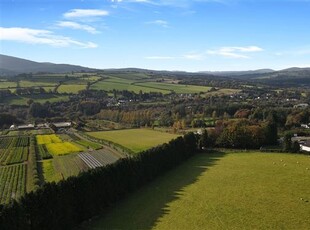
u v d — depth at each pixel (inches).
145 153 3624.5
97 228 2349.9
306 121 7057.1
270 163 4370.1
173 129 6835.6
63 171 3814.0
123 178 3078.2
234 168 4131.4
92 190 2578.7
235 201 2883.9
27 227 1973.4
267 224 2380.7
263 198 2955.2
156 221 2452.0
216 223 2406.5
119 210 2706.7
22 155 4697.3
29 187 3179.1
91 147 5339.6
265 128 5516.7
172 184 3469.5
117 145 5364.2
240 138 5457.7
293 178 3614.7
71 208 2341.3
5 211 1859.0
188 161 4650.6
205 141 5497.1
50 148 5265.8
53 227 2175.2
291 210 2652.6
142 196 3070.9
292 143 5128.0
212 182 3511.3
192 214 2586.1
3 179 3489.2
